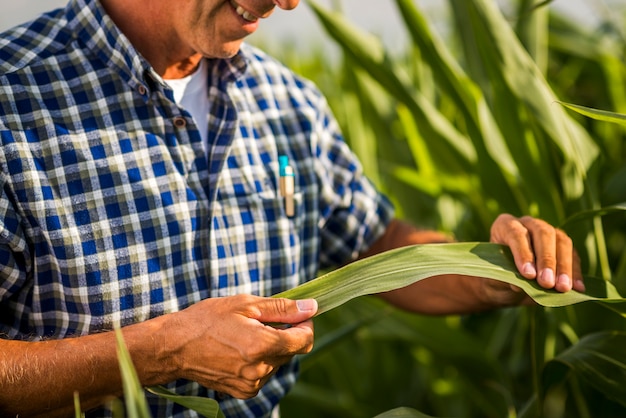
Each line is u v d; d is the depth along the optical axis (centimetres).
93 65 101
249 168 109
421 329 139
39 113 97
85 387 91
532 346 111
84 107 100
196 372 91
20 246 95
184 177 102
